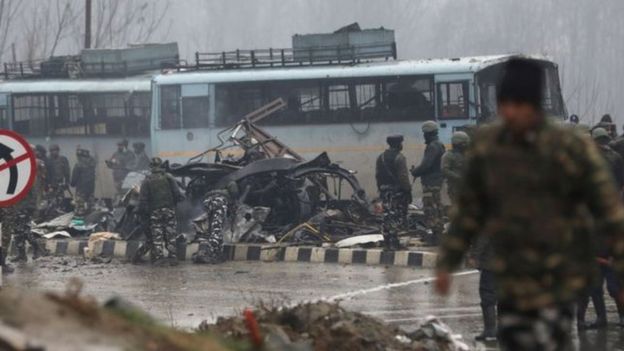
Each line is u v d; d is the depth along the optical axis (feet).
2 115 307.99
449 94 259.39
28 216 188.96
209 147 276.41
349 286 147.54
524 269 52.54
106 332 56.34
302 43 274.36
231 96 275.59
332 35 272.10
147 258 188.96
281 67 274.77
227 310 126.62
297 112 271.49
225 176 203.31
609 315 123.13
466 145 147.13
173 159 279.08
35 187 189.47
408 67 262.26
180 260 187.73
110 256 195.00
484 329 106.93
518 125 51.98
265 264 179.32
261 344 69.51
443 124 258.78
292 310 86.38
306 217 206.28
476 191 53.67
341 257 179.63
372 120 265.34
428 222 186.80
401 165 185.78
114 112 304.91
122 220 204.74
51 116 307.37
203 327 84.28
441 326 92.22
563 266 52.42
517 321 52.90
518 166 52.08
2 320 54.29
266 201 204.03
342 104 268.41
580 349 102.58
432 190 186.50
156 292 144.56
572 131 52.31
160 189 179.52
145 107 303.68
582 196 52.34
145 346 55.93
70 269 175.42
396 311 124.98
